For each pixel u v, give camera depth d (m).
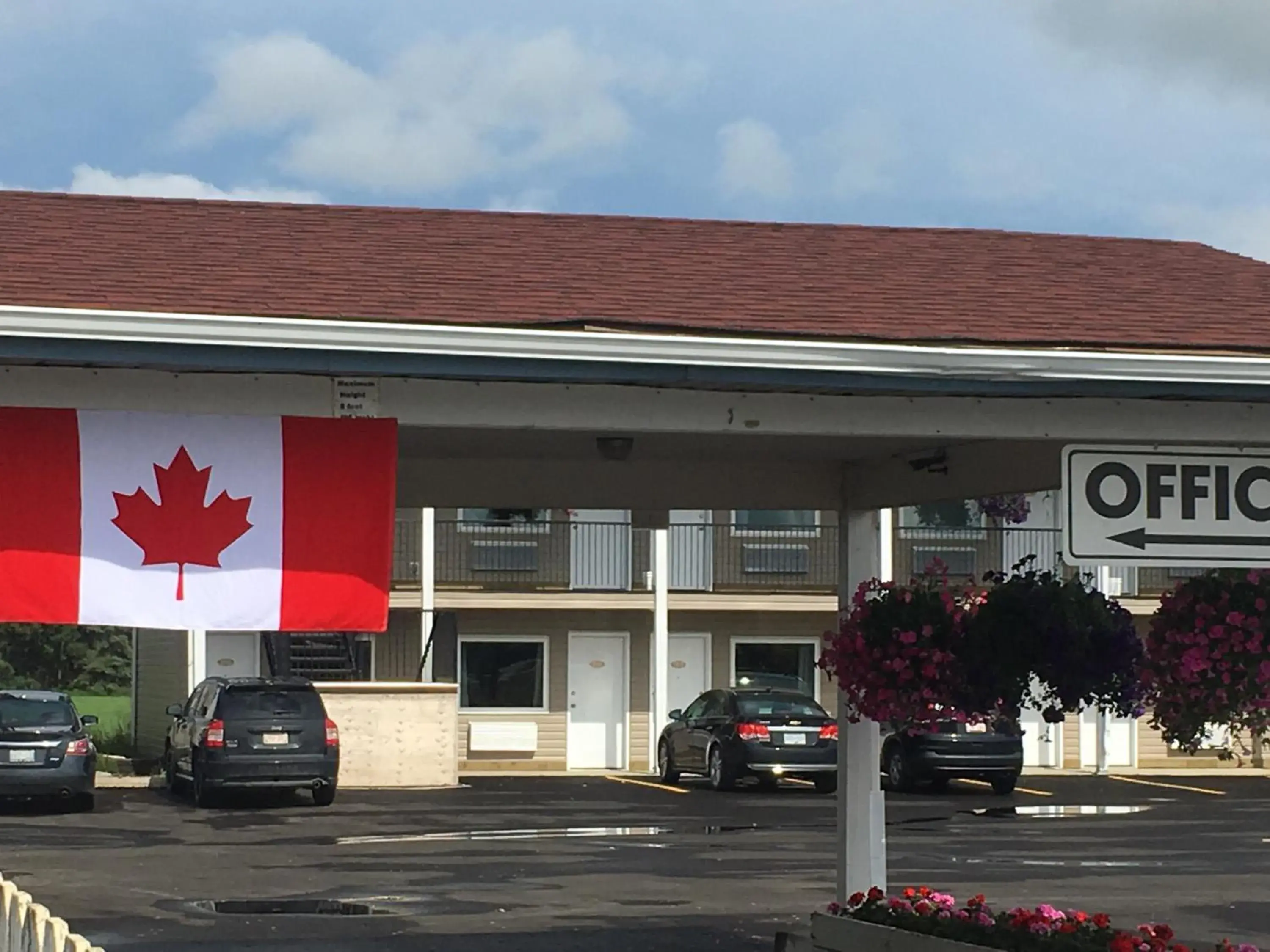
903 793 27.38
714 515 32.91
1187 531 9.30
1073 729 33.50
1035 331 9.20
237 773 23.42
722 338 8.41
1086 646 9.89
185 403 8.37
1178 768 33.34
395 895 14.89
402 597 30.91
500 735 31.94
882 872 11.65
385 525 8.53
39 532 8.27
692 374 8.34
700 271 10.17
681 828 21.06
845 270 10.65
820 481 12.25
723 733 27.02
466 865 17.14
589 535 32.22
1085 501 9.22
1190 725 9.77
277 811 23.20
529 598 31.47
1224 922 14.14
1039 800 26.33
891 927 10.47
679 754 28.48
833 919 10.89
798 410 8.89
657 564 31.64
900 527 31.81
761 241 11.42
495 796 25.80
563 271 9.80
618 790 27.28
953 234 12.32
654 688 31.72
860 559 12.12
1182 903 15.17
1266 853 19.30
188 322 7.81
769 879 16.03
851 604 11.80
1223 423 9.27
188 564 8.39
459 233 10.94
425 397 8.55
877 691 10.31
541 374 8.21
